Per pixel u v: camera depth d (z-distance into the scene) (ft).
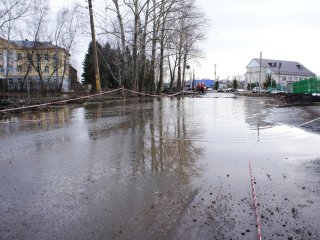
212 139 24.86
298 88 105.50
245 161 18.08
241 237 9.61
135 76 98.63
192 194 12.94
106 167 16.76
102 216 10.96
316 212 11.19
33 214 11.11
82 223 10.48
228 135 26.68
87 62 198.29
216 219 10.72
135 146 22.00
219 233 9.84
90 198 12.51
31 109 48.32
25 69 231.09
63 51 192.95
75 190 13.37
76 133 27.20
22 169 16.38
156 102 73.05
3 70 216.33
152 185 13.99
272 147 21.89
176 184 14.14
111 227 10.23
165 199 12.42
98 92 79.36
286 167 16.78
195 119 38.09
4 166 16.92
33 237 9.64
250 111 50.26
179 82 170.09
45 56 194.49
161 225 10.35
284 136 26.25
